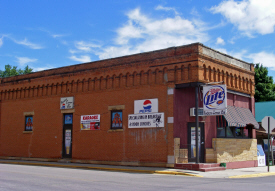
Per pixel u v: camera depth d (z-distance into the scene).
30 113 26.70
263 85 41.81
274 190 10.75
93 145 22.62
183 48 19.42
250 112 23.69
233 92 22.03
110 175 15.63
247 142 22.44
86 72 23.70
